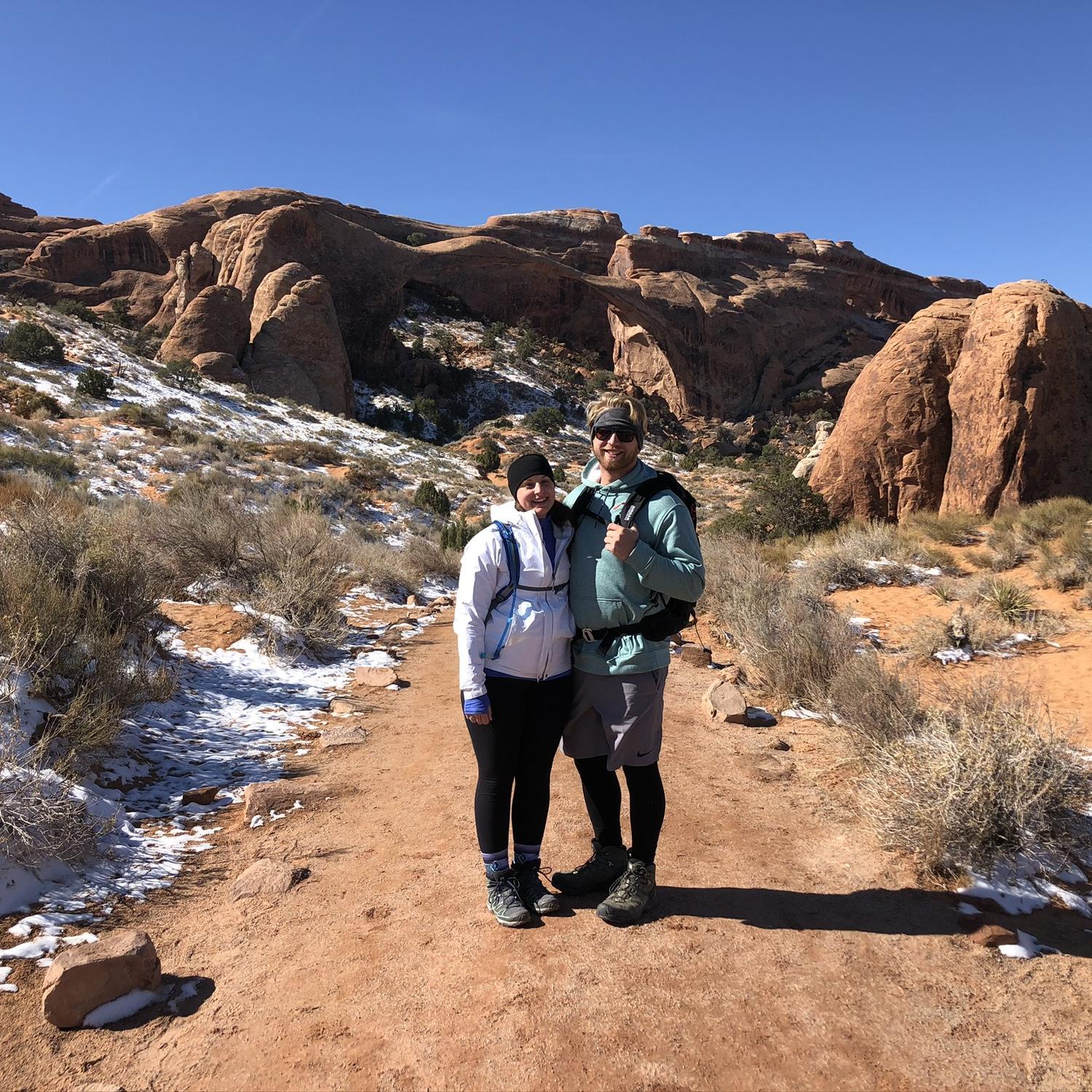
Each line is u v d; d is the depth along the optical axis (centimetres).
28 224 11325
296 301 7106
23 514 658
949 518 1531
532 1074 212
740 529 1866
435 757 506
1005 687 484
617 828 316
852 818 394
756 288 12938
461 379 9638
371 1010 242
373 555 1424
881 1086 208
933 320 1822
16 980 257
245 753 511
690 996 246
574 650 287
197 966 272
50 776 363
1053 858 341
